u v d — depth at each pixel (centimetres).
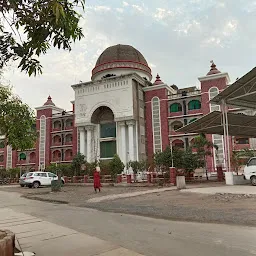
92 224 864
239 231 705
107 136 4200
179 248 568
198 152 3006
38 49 468
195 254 526
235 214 915
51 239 670
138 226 811
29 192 2316
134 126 3947
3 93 755
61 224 884
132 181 3262
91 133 4216
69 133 5006
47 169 4028
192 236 667
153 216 980
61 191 2291
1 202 1625
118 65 4375
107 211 1155
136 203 1348
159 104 4138
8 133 741
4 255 350
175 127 4116
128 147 3897
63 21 438
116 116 3959
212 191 1577
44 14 429
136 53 4588
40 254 550
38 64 480
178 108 4147
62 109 5472
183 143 4022
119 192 2003
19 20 448
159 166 3016
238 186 1861
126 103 3928
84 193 2052
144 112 4194
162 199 1442
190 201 1300
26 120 765
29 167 5381
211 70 3891
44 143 5128
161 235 687
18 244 630
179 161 2877
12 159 5559
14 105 751
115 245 596
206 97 3803
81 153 3953
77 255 534
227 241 612
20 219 983
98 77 4491
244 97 2214
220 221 826
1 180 4569
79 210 1227
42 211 1209
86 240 648
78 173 3697
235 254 520
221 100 2180
